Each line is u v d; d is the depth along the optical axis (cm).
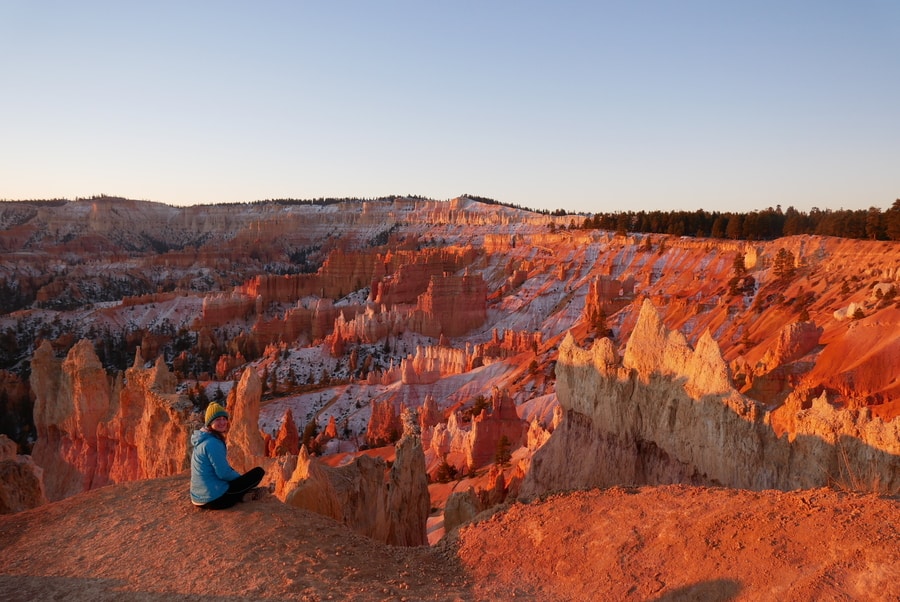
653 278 15250
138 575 1187
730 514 1191
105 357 15462
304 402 10700
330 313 16662
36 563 1263
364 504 2330
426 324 15412
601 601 1065
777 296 10619
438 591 1155
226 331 18075
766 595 959
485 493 4459
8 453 2731
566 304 15375
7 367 14000
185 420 4103
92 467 5116
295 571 1191
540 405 7800
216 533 1355
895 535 995
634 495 1399
